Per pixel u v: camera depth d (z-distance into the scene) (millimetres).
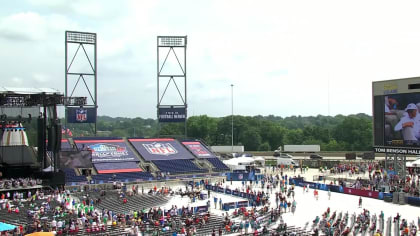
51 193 60844
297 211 60000
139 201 62250
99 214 51500
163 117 106500
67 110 94188
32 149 79250
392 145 73250
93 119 97188
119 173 82562
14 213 50406
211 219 53000
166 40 105750
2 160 72812
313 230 48562
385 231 47562
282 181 77875
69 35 95188
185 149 102062
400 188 68375
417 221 52562
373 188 72375
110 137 99438
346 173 100250
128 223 49094
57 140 65375
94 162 85500
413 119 69312
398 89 71875
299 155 143875
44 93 63094
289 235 44438
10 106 64125
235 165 97688
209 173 89812
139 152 94875
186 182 81875
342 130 194750
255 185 82750
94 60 97125
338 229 45625
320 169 106812
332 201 67250
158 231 45625
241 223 48906
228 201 65688
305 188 80438
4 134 75938
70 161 75500
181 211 54250
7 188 60625
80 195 64000
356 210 60125
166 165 91250
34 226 42156
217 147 145500
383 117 74688
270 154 145000
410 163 88812
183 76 106875
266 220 53375
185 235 44031
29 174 71812
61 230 43531
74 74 95562
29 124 81500
